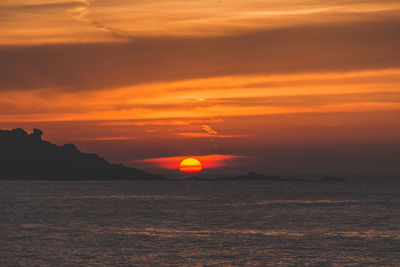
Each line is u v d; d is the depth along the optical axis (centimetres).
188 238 7319
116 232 8044
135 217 10850
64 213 11862
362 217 10944
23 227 8769
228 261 5594
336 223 9669
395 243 6888
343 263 5522
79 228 8650
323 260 5669
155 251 6166
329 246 6606
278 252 6147
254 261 5597
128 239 7181
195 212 12312
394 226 9131
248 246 6575
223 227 8912
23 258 5700
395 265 5447
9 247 6419
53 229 8462
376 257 5853
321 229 8606
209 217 10894
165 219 10406
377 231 8344
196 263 5488
